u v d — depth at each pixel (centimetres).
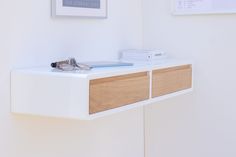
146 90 191
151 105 255
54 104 158
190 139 243
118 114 232
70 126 197
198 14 233
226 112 230
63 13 187
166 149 252
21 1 168
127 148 243
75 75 153
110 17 224
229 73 228
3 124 163
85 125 207
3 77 162
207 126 237
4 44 162
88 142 210
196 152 241
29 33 173
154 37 251
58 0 184
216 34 230
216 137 234
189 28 238
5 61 162
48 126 184
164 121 251
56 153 189
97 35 215
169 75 211
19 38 168
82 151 206
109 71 166
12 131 167
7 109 165
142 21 254
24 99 163
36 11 175
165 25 246
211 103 234
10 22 164
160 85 204
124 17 237
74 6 193
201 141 239
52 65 169
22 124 171
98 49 216
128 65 195
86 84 151
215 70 232
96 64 186
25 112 164
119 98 172
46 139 183
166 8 245
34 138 177
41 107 161
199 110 238
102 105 161
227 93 229
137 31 250
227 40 227
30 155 176
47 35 182
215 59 231
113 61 213
